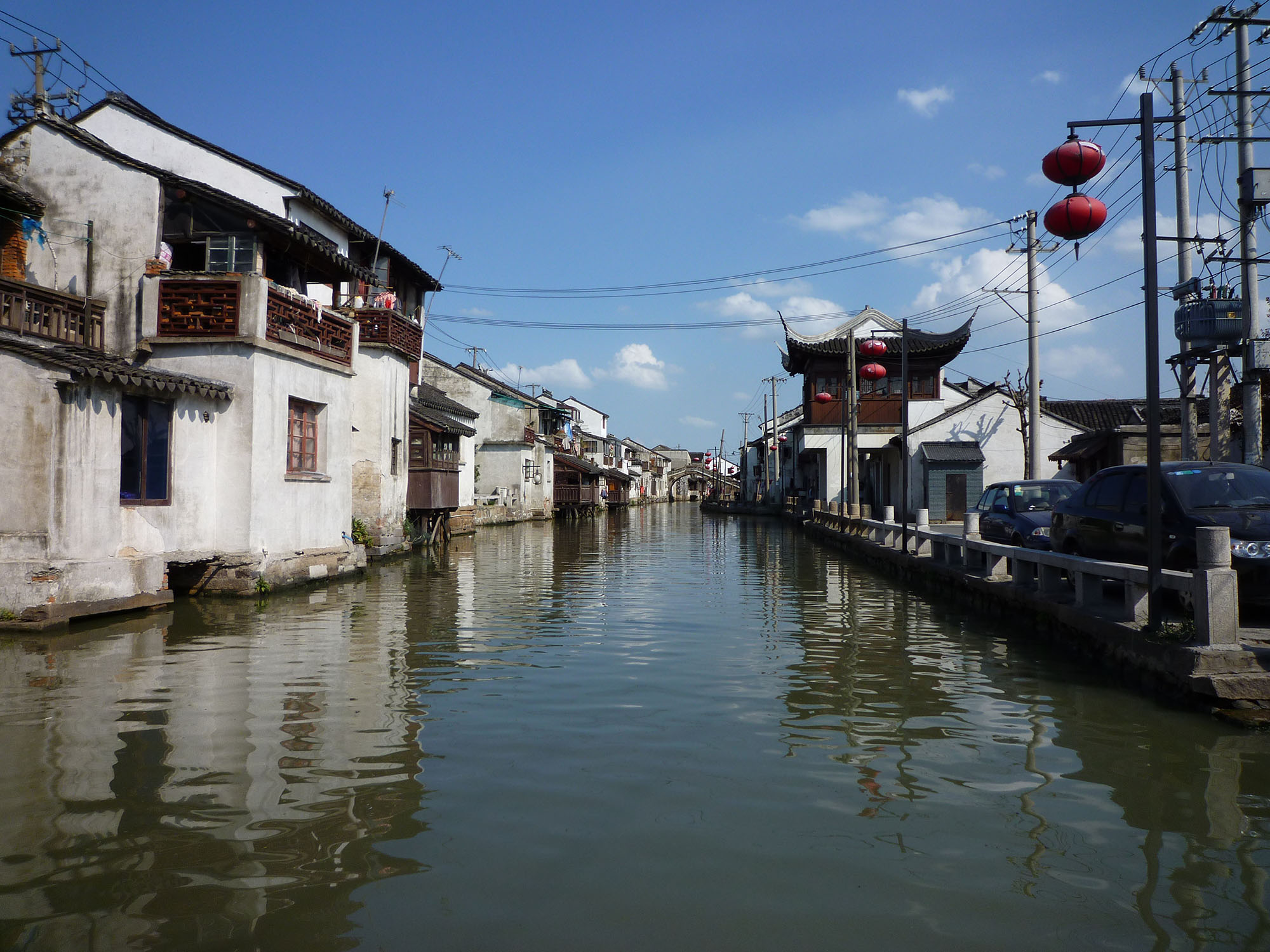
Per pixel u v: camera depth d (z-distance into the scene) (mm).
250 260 15203
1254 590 8039
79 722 6219
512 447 42281
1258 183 11820
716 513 65812
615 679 7820
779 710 6789
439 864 3965
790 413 63906
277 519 14055
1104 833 4379
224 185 18016
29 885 3719
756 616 11906
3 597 9914
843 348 37281
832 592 14953
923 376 37625
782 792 4941
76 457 10320
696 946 3283
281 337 14180
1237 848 4199
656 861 4023
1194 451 15320
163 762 5348
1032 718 6527
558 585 15703
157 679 7613
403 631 10367
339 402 16547
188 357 13359
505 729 6164
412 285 26375
